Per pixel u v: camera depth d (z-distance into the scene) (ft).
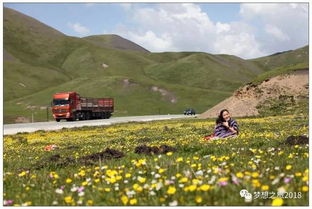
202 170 28.86
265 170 26.84
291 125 97.91
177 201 21.58
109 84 601.62
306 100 226.17
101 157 42.45
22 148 86.02
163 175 28.27
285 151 36.60
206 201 20.88
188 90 609.83
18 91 634.84
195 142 57.00
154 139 82.28
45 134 141.69
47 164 40.88
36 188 28.43
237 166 29.81
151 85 608.19
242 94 249.96
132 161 34.35
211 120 181.57
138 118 304.71
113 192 24.70
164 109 554.87
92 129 159.02
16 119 459.73
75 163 39.88
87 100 293.64
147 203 21.90
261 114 225.35
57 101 269.23
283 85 243.19
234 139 55.83
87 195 24.44
